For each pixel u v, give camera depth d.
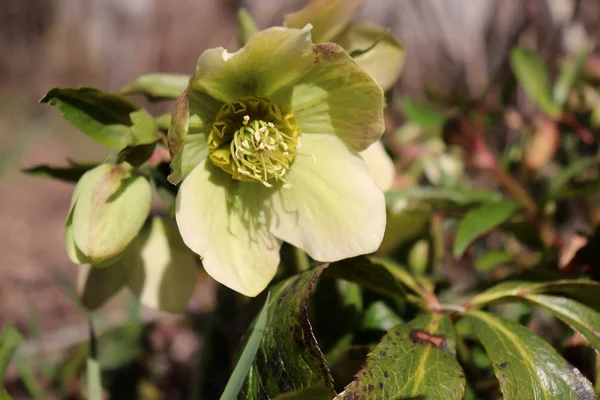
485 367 0.34
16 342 0.32
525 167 0.39
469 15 0.61
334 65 0.28
